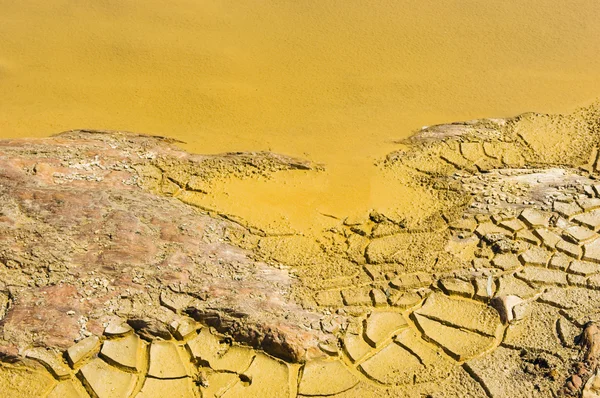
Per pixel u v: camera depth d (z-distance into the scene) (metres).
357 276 9.43
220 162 11.80
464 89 14.71
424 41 16.36
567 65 15.44
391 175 11.77
